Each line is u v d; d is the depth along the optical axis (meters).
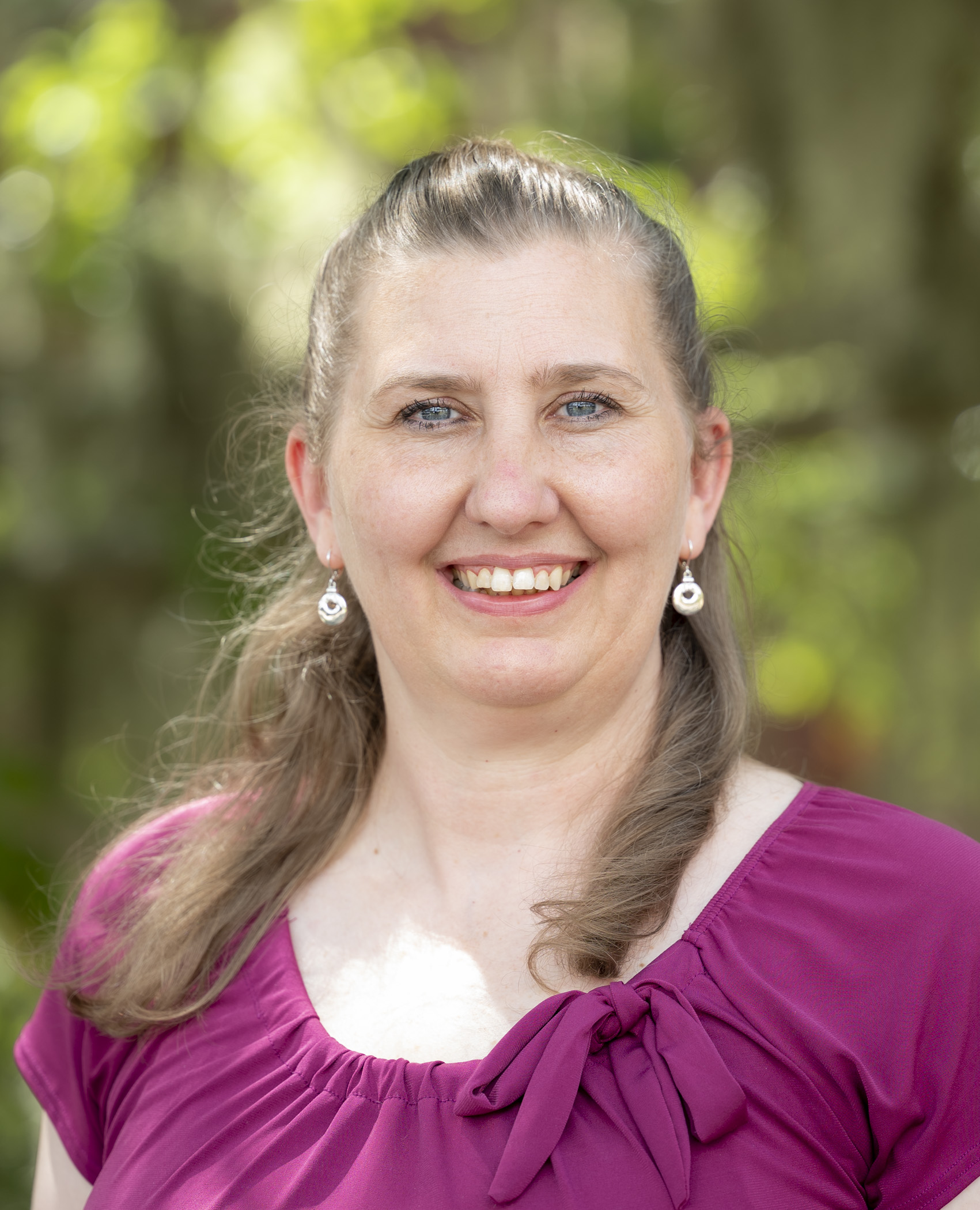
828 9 6.05
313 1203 2.03
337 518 2.38
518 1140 1.94
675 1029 2.00
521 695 2.20
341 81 7.22
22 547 6.41
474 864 2.35
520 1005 2.17
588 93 7.08
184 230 6.46
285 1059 2.20
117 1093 2.45
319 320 2.48
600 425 2.19
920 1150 1.98
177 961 2.41
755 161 6.50
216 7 7.27
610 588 2.21
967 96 5.97
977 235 6.07
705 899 2.18
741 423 2.96
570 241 2.22
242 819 2.62
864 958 2.05
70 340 6.71
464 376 2.15
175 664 6.32
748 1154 1.95
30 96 7.01
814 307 6.24
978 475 6.33
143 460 6.38
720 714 2.42
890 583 7.11
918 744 6.41
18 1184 4.28
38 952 2.94
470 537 2.17
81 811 6.26
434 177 2.31
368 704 2.67
